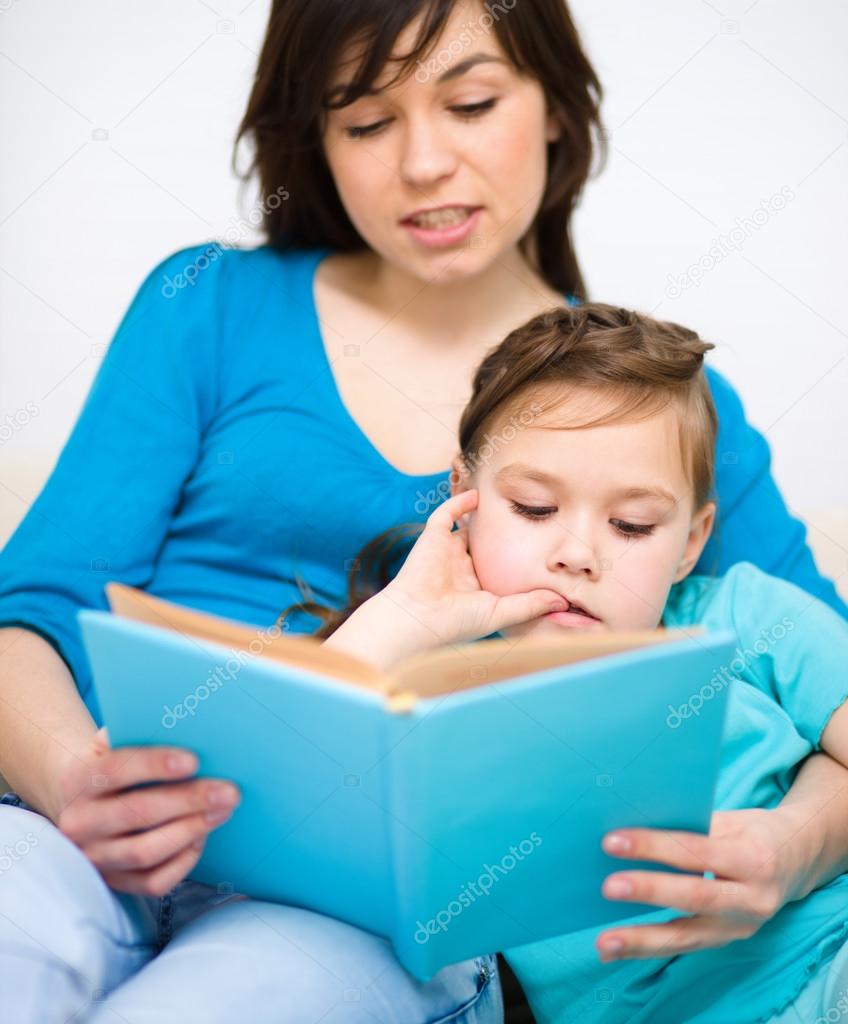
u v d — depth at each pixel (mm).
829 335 2795
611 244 2768
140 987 1316
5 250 2840
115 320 2857
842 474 2803
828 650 1805
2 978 1292
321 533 2039
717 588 1962
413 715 1202
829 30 2748
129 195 2832
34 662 1832
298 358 2117
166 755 1354
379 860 1323
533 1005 1713
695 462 1886
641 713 1295
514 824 1323
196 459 2102
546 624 1817
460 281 2012
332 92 1902
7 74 2820
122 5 2795
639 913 1475
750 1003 1554
